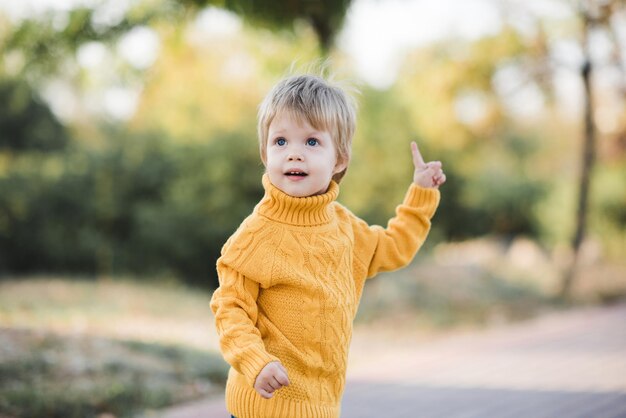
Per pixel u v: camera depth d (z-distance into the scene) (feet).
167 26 25.90
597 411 13.87
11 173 36.88
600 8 31.50
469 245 48.83
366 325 26.94
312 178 6.54
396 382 16.75
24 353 15.65
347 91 7.68
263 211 6.59
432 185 7.99
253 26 25.09
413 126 38.04
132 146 38.83
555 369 18.06
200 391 14.84
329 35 25.04
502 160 63.87
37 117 40.65
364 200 36.76
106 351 16.87
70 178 37.37
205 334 22.17
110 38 24.77
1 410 12.07
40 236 36.94
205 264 38.50
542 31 32.78
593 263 43.65
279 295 6.41
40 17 23.91
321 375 6.46
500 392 15.56
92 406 12.88
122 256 38.06
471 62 33.71
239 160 37.11
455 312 29.09
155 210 37.45
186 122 38.40
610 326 25.49
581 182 34.30
